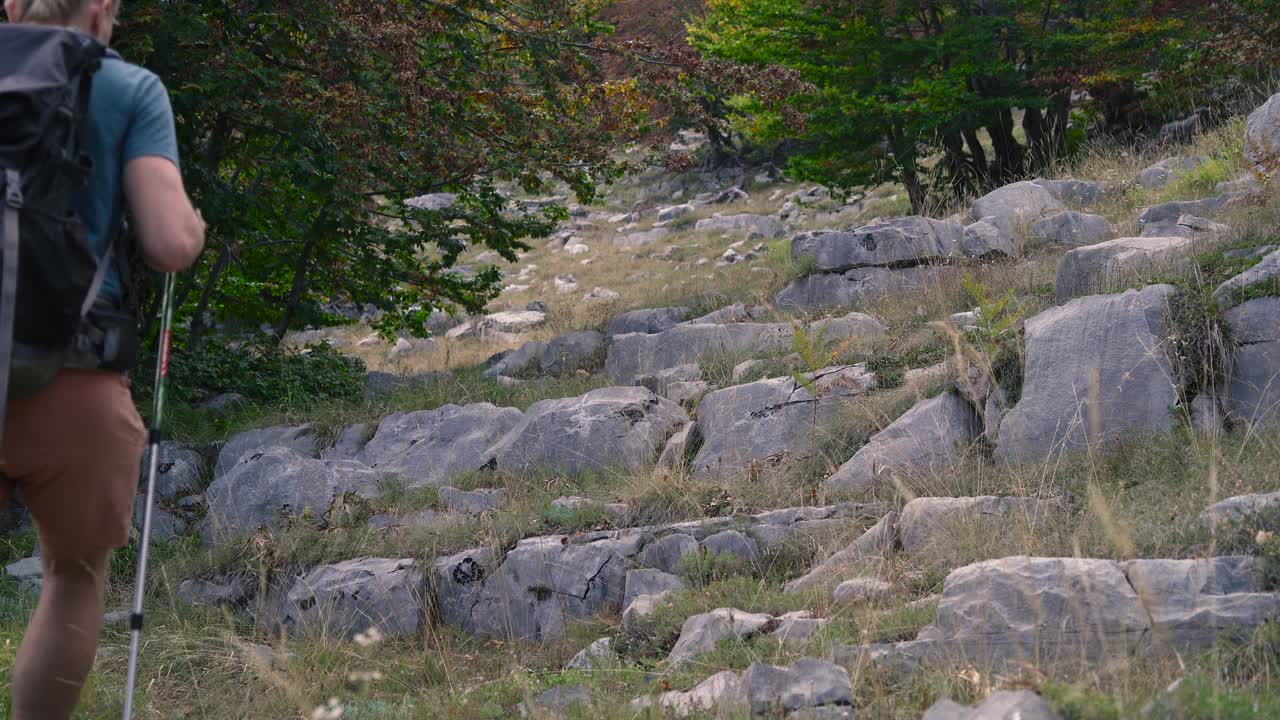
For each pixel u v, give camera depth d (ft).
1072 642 10.50
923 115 47.83
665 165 33.30
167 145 7.54
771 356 24.45
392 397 27.37
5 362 6.56
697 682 11.84
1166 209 25.67
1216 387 16.35
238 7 27.30
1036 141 52.08
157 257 7.23
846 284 27.96
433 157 29.76
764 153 104.73
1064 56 47.62
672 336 27.07
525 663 15.55
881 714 9.41
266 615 18.40
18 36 7.17
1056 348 17.52
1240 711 8.13
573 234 88.12
